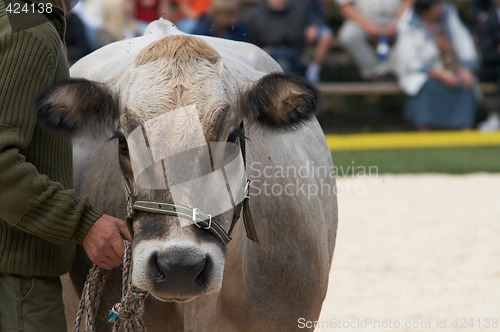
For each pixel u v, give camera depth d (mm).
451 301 11047
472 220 15750
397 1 25891
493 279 12086
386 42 25969
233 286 6453
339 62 27625
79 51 19922
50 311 6105
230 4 17703
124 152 5656
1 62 5754
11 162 5680
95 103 5727
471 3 28328
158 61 5688
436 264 12844
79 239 5871
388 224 15500
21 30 5789
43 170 6074
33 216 5773
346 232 14930
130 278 5781
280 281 6820
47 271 6070
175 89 5531
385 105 27938
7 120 5719
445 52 25859
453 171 21391
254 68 7691
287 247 6879
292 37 22969
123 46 7695
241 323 6734
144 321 6527
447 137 25453
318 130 8445
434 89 25688
